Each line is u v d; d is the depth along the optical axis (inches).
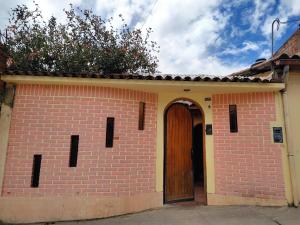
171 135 259.4
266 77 244.4
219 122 249.8
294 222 176.7
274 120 227.9
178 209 228.4
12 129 211.2
